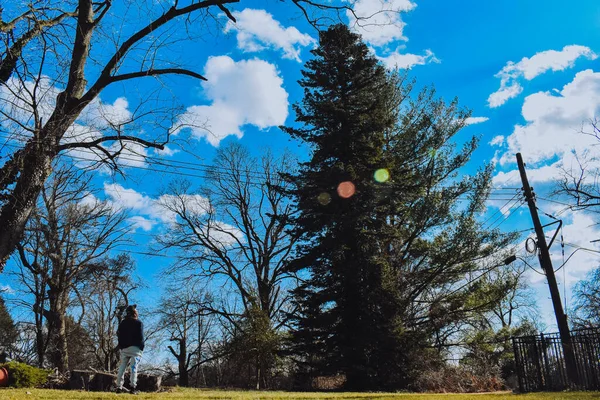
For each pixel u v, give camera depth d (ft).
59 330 89.97
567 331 52.54
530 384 46.11
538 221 61.67
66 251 86.53
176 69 39.96
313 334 74.23
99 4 41.91
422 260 91.40
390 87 96.68
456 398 31.50
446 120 94.84
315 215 78.74
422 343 79.56
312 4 41.75
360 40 88.58
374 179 79.97
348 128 81.97
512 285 90.43
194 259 115.03
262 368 95.71
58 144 36.04
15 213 34.81
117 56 38.60
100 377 43.73
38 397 25.62
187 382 116.67
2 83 33.86
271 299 116.06
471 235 86.69
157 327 115.85
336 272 73.51
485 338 95.81
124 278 93.30
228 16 40.50
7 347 100.07
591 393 33.01
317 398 30.60
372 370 68.13
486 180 88.28
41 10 35.50
